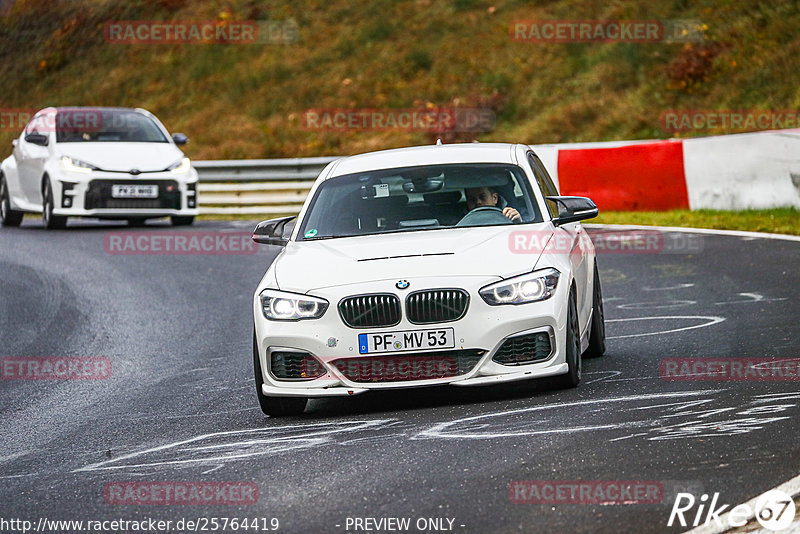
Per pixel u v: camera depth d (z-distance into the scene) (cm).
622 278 4356
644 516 1466
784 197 5869
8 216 7169
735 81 9094
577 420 2080
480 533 1456
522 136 9675
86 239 6206
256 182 8375
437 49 11719
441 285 2295
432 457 1883
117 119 6819
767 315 3262
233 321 3934
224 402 2659
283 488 1780
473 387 2559
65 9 14700
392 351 2288
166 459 2094
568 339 2377
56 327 3988
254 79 12169
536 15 11738
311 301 2338
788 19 9619
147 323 3984
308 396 2328
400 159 2862
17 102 13512
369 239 2555
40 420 2659
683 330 3152
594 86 10162
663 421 2014
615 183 6706
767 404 2108
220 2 13850
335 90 11544
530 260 2377
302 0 13425
